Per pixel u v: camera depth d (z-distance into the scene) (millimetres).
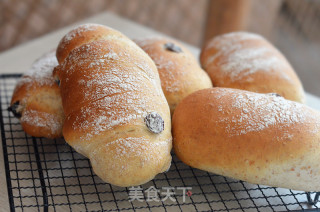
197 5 1318
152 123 376
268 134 380
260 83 458
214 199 412
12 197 379
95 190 410
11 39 1029
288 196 418
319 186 391
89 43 409
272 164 379
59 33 695
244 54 479
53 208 393
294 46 1367
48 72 447
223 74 475
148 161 372
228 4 849
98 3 1166
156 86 406
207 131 391
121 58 400
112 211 394
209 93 413
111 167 370
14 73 577
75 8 1127
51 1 1073
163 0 1265
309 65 1283
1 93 533
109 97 379
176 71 445
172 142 409
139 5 1236
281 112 389
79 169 429
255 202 412
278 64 471
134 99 381
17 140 457
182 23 1327
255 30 1319
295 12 1399
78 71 394
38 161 414
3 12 997
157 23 1293
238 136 383
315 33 1416
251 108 392
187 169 434
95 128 373
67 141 389
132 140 372
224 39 513
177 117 412
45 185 398
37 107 438
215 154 389
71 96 389
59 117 440
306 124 385
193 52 668
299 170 379
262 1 1266
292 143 376
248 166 383
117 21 758
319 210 392
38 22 1068
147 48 466
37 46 648
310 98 569
